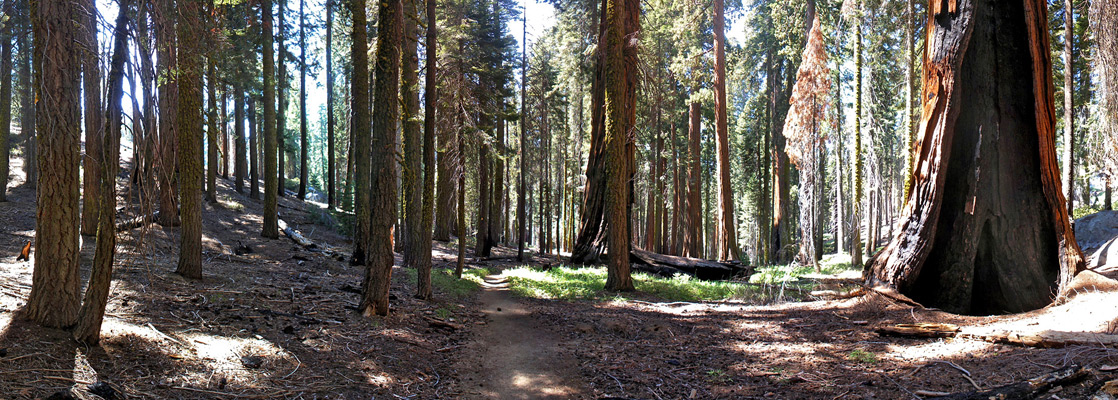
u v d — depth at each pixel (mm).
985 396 4516
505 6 28156
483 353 8008
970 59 8945
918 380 5445
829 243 48125
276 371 5844
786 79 29938
